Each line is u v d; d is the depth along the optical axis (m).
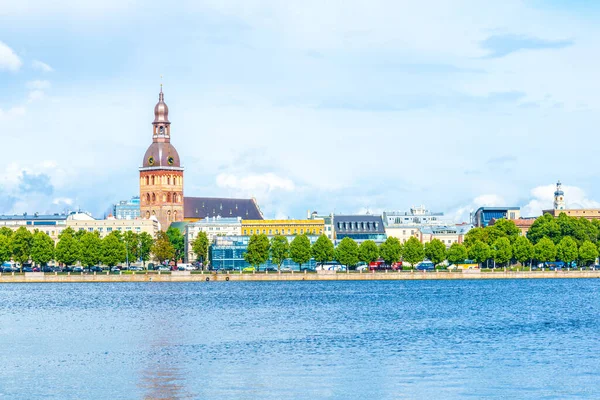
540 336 174.12
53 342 168.75
